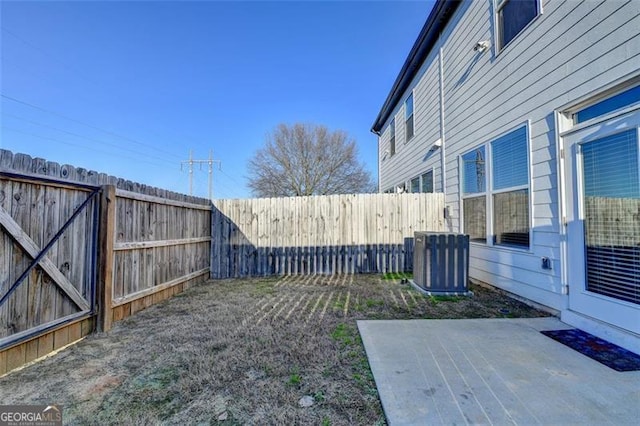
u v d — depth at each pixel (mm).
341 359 2596
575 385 2086
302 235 6977
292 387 2164
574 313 3279
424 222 6898
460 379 2188
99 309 3373
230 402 1991
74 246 3141
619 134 2812
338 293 5043
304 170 23031
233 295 5055
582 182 3217
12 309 2455
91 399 2045
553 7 3604
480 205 5340
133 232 4133
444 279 4895
